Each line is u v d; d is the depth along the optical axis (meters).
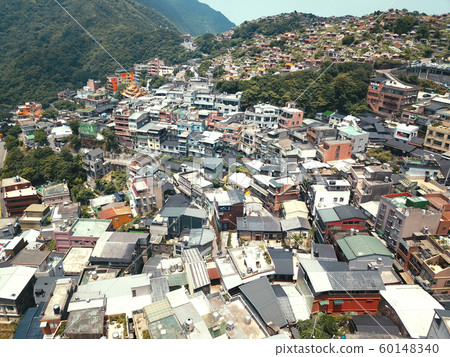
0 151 140.12
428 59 147.62
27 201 95.19
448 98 119.69
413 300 47.88
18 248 67.31
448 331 36.59
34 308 49.62
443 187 73.38
